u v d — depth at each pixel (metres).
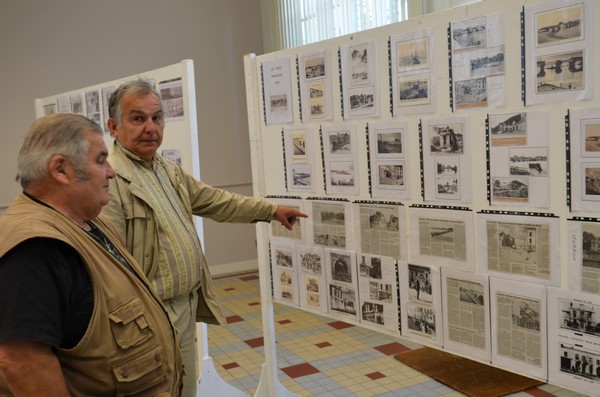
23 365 1.16
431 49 2.01
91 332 1.28
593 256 1.67
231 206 2.38
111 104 2.05
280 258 2.78
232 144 6.32
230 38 6.22
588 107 1.63
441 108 2.01
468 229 1.98
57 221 1.28
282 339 4.12
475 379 3.20
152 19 5.89
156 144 2.06
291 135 2.61
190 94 2.83
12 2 5.40
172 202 2.11
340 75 2.35
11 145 5.50
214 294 2.26
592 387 1.71
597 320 1.68
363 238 2.37
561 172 1.71
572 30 1.64
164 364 1.46
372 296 2.37
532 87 1.75
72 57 5.63
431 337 2.17
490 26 1.83
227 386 2.97
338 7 4.71
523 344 1.87
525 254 1.83
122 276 1.40
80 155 1.31
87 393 1.33
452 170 2.00
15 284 1.17
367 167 2.30
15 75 5.46
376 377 3.35
